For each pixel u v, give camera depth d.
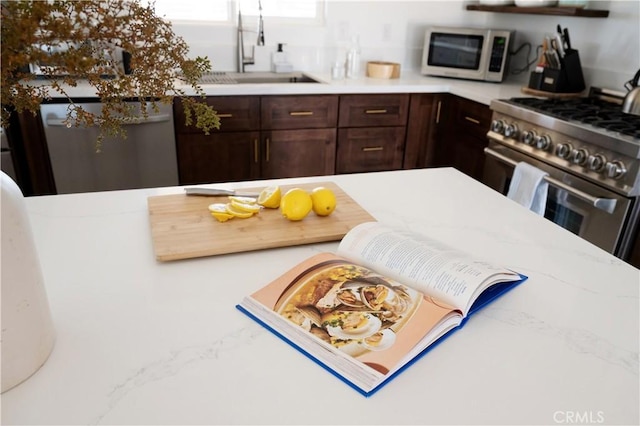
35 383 0.61
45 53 0.60
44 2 0.57
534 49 3.08
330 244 1.00
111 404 0.58
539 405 0.60
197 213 1.08
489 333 0.73
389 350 0.66
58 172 2.43
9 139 2.30
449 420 0.58
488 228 1.10
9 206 0.55
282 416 0.57
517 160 2.33
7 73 0.60
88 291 0.80
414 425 0.57
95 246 0.95
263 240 0.96
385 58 3.45
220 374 0.63
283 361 0.66
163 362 0.65
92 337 0.69
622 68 2.47
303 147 2.84
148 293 0.81
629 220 1.82
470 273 0.79
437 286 0.79
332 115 2.82
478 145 2.75
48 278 0.83
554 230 1.10
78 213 1.09
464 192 1.32
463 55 3.09
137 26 0.67
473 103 2.75
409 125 3.02
